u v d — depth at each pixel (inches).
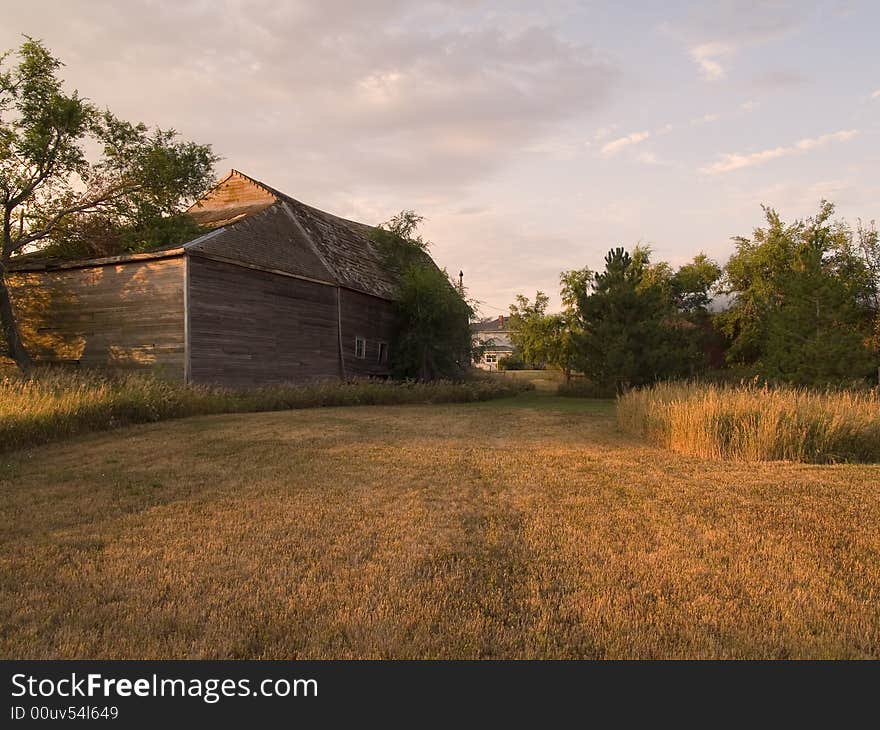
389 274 1231.5
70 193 919.0
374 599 157.6
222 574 175.2
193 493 277.9
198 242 767.1
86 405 484.4
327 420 597.9
